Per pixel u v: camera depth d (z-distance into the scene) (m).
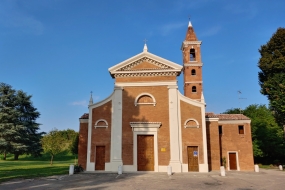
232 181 20.64
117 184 18.64
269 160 49.00
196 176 24.03
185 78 45.34
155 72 30.77
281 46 34.72
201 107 29.94
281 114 34.06
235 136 34.47
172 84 30.45
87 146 30.28
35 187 17.30
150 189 16.38
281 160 48.84
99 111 30.53
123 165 28.59
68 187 17.27
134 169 28.45
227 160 33.91
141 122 29.50
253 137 46.69
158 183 19.19
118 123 29.73
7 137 35.50
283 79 33.09
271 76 34.88
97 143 29.61
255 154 44.94
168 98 30.17
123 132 29.62
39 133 40.84
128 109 30.23
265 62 34.94
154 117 29.83
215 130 32.00
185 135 29.38
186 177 23.14
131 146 29.17
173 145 28.70
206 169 28.34
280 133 46.53
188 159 28.95
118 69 31.09
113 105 30.50
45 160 66.94
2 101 36.84
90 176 23.89
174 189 16.45
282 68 33.78
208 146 31.56
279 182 20.39
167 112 29.86
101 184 18.66
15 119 36.88
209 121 32.28
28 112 39.66
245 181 20.73
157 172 27.67
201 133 29.34
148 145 29.44
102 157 29.39
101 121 30.25
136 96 30.52
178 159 28.31
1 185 18.27
